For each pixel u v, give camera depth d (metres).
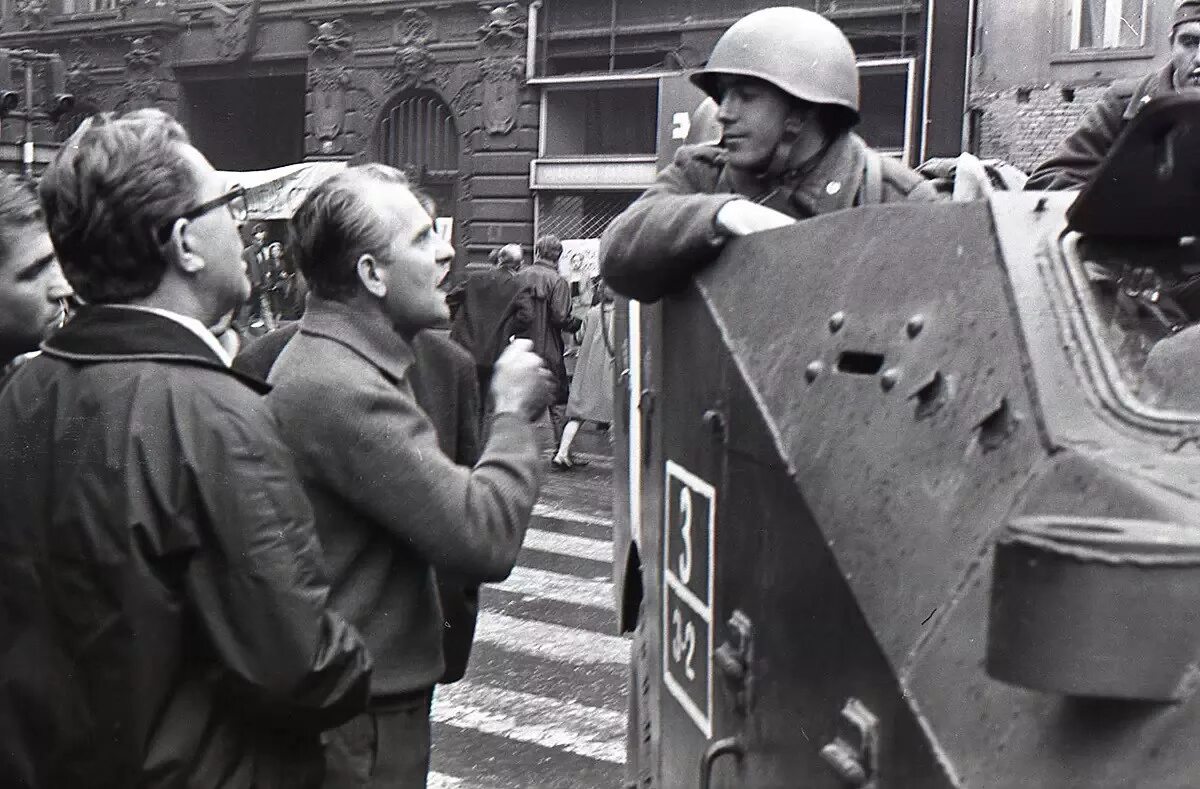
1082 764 1.21
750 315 2.23
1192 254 1.74
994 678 1.23
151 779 1.82
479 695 5.75
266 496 1.85
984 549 1.44
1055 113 16.89
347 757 2.37
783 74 2.87
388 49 25.70
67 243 1.97
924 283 1.79
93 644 1.80
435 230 2.55
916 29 19.56
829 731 1.69
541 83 23.81
